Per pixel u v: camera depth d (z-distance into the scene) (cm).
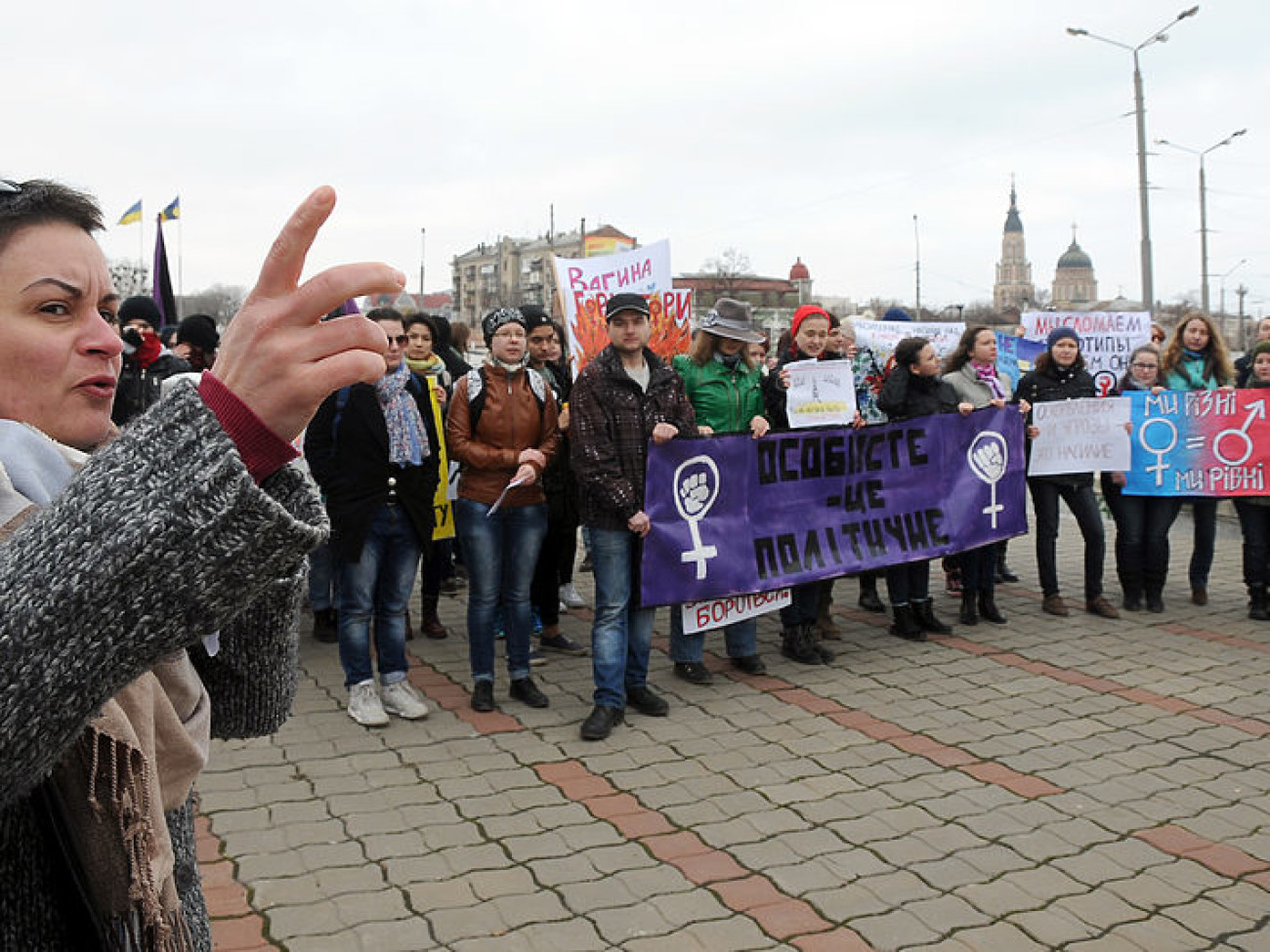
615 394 487
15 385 92
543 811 383
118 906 88
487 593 498
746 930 301
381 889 325
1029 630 650
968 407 638
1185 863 344
